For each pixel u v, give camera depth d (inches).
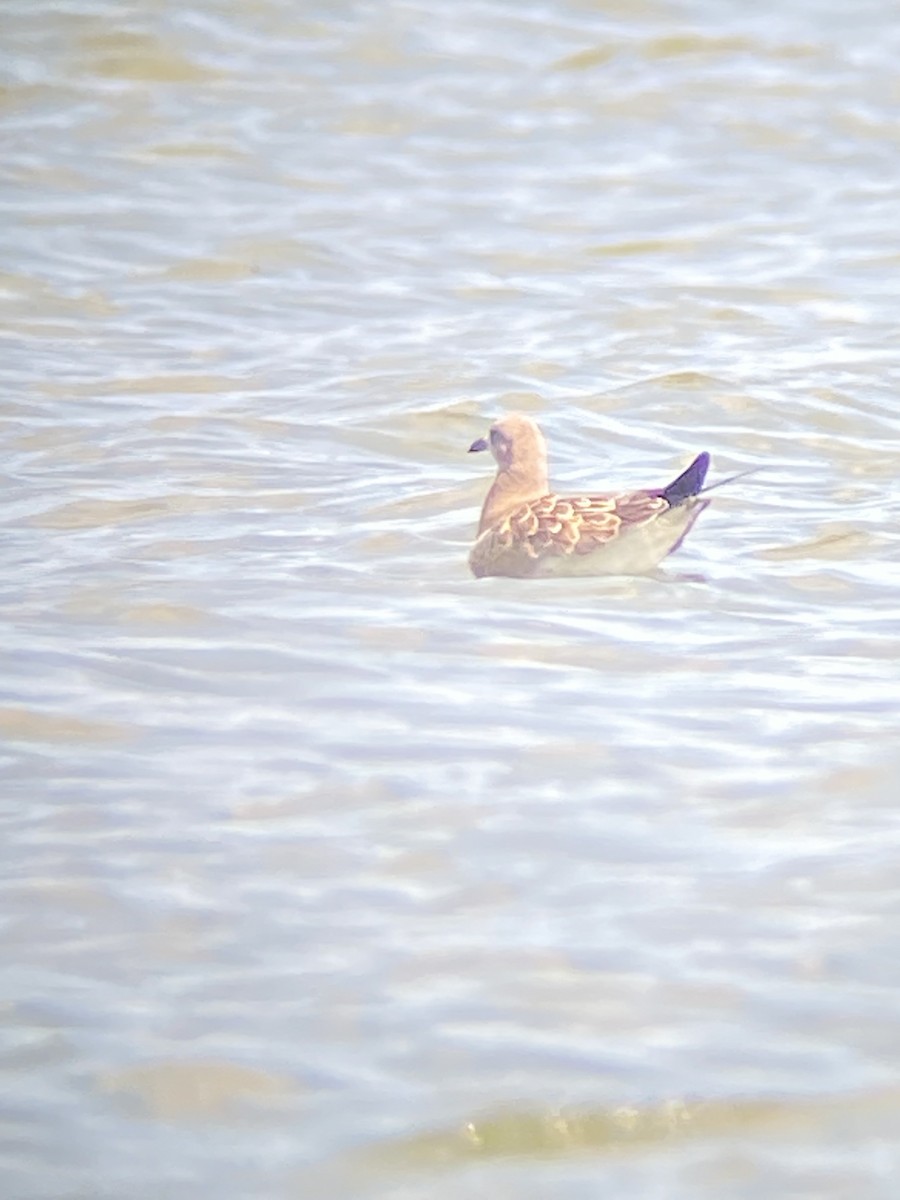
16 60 1364.4
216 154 1243.2
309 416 820.6
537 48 1423.5
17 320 962.1
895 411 825.5
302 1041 360.2
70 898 410.3
